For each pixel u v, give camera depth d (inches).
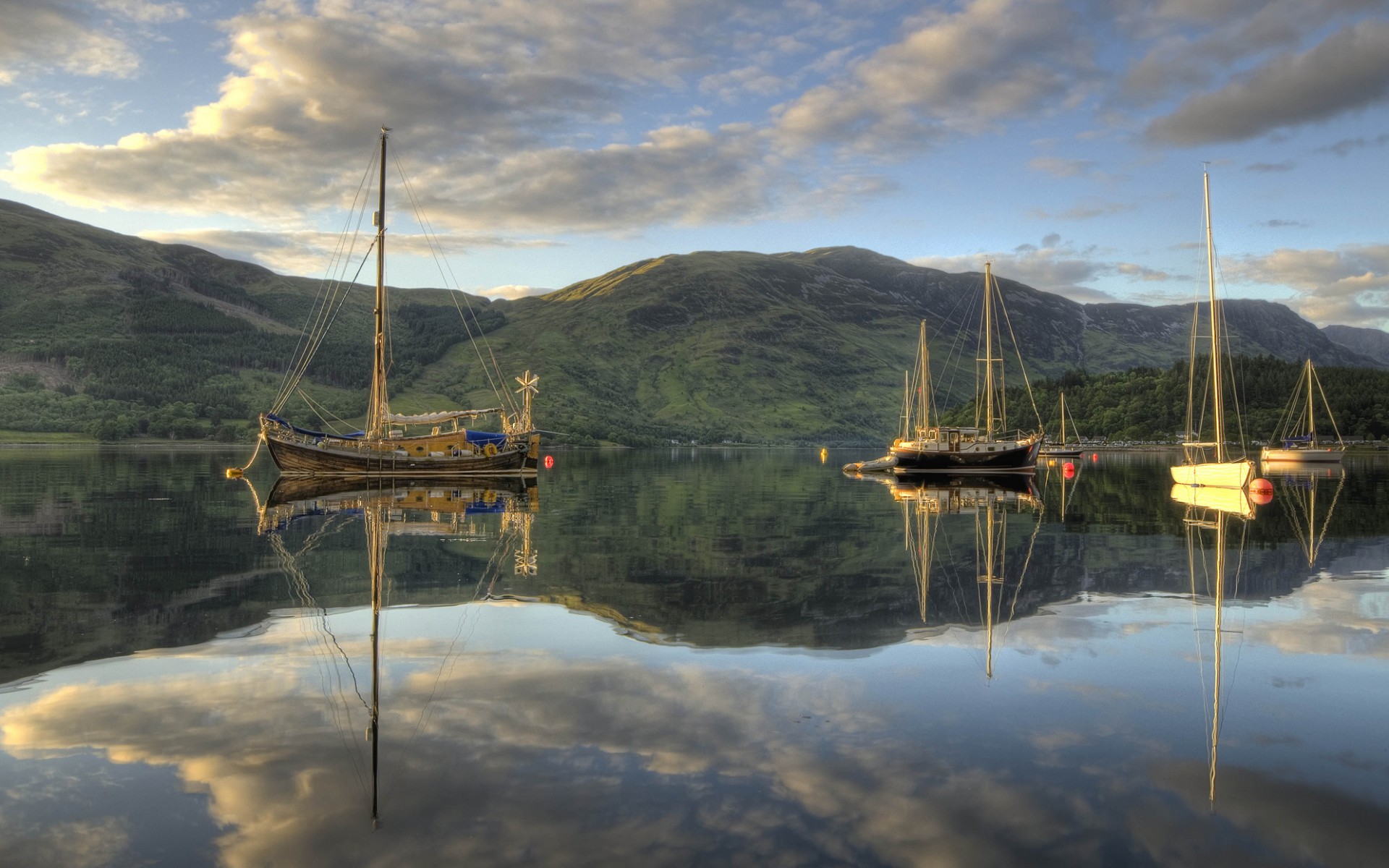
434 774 301.6
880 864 238.7
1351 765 317.4
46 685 412.5
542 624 561.3
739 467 4419.3
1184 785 297.4
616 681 422.9
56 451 5713.6
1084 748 332.8
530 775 301.9
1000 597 670.5
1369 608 637.9
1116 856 245.9
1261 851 249.1
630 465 4490.7
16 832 255.9
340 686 412.8
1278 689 418.9
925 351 4210.1
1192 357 2780.5
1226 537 1110.4
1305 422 7278.5
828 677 433.1
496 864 237.6
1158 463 4680.1
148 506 1473.9
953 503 1724.9
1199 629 561.3
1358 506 1643.7
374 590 687.7
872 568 831.1
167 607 610.9
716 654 480.4
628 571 797.9
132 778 296.8
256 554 894.4
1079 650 495.2
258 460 3941.9
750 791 289.0
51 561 828.6
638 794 285.0
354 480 2588.6
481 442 3011.8
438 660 461.7
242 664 453.1
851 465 3654.0
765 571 805.9
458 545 995.9
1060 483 2571.4
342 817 266.8
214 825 261.7
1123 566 852.6
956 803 280.4
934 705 385.7
